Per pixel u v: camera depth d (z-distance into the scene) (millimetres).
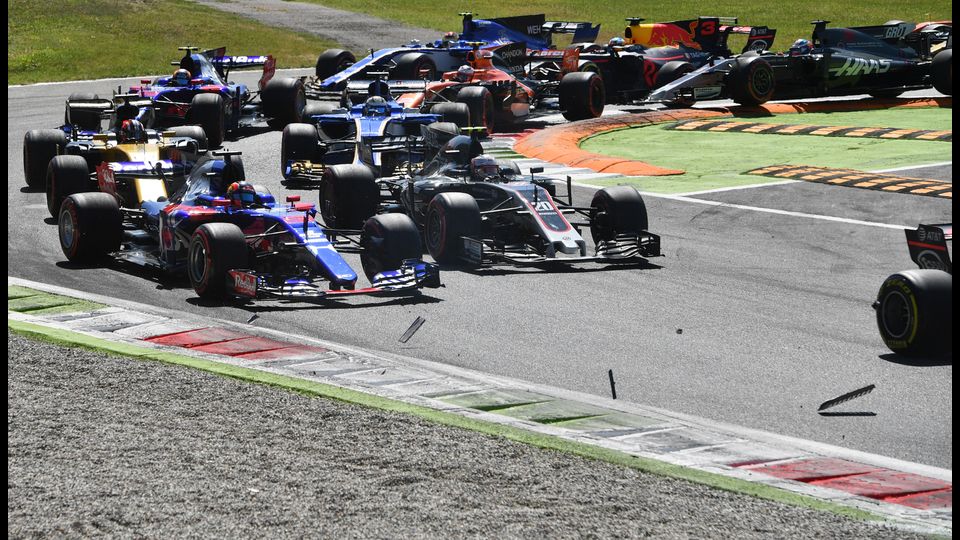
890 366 41281
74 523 25219
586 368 41062
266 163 91125
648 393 38250
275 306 49750
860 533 25891
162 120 100062
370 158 74500
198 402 34875
